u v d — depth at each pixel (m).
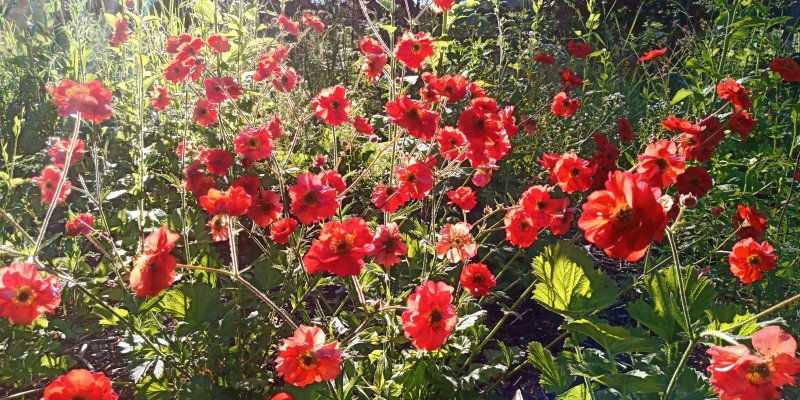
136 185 3.52
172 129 4.59
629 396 2.14
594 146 5.20
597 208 1.44
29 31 5.96
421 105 2.72
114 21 4.39
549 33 8.46
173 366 2.33
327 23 7.82
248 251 3.86
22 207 3.60
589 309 2.22
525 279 3.60
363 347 2.54
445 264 2.80
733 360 1.52
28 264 1.87
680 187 3.37
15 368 2.41
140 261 1.87
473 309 2.73
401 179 2.80
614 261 4.21
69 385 1.59
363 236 1.91
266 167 3.56
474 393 2.47
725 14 4.93
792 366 1.48
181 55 3.57
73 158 2.97
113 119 4.84
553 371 2.29
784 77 3.84
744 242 2.36
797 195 4.12
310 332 1.88
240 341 2.64
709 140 3.44
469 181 4.36
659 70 5.23
